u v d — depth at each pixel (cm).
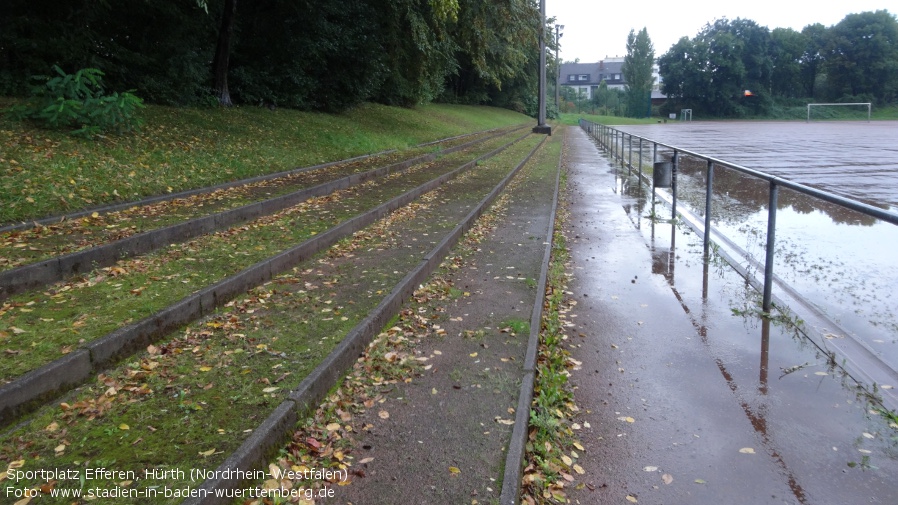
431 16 2075
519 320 528
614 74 14612
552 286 660
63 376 381
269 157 1295
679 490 326
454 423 363
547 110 7044
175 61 1648
